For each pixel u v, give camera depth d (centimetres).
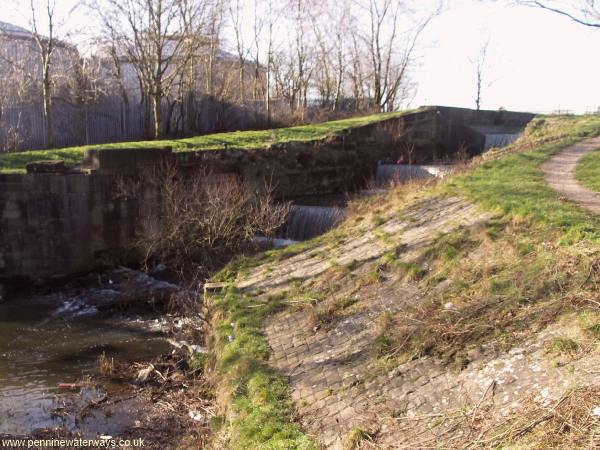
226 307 1081
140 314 1343
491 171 1545
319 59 3659
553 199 1049
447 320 686
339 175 2352
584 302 592
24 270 1545
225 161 1959
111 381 969
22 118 2372
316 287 1059
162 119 2941
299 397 686
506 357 576
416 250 995
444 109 2914
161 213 1738
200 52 2997
